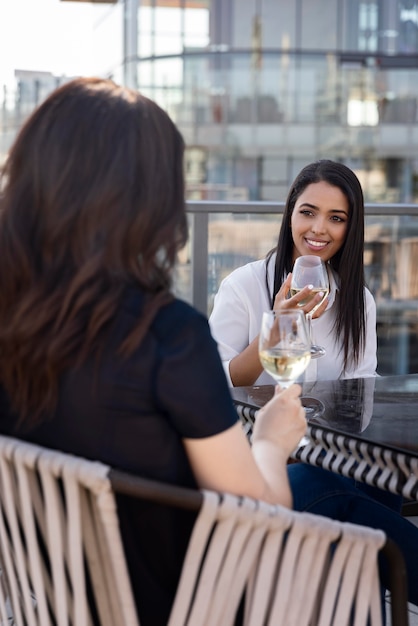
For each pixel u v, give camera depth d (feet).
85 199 3.28
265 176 101.04
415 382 6.61
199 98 96.58
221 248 11.90
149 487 3.10
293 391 4.00
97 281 3.29
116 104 3.40
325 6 97.40
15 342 3.31
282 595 3.44
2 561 3.89
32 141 3.40
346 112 100.22
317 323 7.62
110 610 3.40
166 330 3.31
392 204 13.16
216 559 3.24
